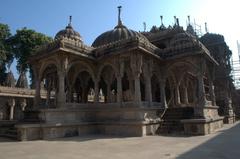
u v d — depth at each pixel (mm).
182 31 29797
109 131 20688
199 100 21266
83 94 26203
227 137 15906
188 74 28875
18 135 16766
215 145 12352
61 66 20094
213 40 43969
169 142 14133
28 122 19000
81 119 20859
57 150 11797
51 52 20203
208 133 18984
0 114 30000
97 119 22266
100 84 28281
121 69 21250
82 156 10000
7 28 38531
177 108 22609
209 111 22250
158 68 23969
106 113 21641
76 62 21609
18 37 39688
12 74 43312
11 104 30719
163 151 10844
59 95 19672
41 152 11250
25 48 39688
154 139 15875
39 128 17391
